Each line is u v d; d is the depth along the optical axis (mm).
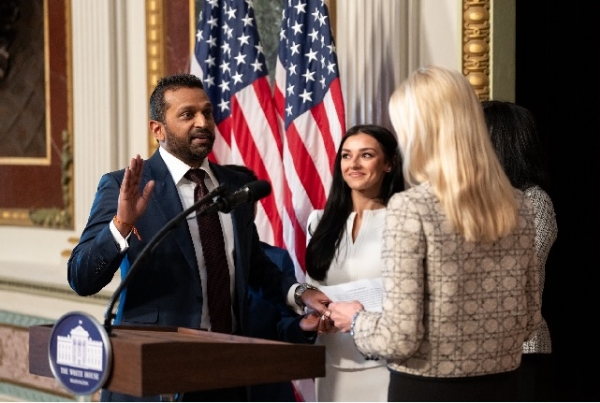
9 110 5996
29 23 5809
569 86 4914
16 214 5957
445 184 2283
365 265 3381
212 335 2469
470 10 4051
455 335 2295
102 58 5383
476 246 2303
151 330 2535
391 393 2387
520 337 2400
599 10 4852
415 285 2254
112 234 2684
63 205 5699
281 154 4270
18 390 5645
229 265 3033
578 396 5043
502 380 2357
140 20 5285
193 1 5066
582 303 5016
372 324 2361
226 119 4438
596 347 5039
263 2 4801
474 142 2314
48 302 5430
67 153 5613
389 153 3490
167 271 2902
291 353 2326
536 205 3176
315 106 4156
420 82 2363
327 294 3295
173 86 3010
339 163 3521
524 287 2404
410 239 2262
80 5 5484
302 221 4109
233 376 2227
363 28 4328
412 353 2283
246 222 3115
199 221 2992
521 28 4848
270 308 3318
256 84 4309
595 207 4941
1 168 6055
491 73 4062
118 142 5387
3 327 5711
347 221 3490
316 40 4180
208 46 4473
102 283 2764
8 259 6039
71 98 5570
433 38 4203
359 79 4340
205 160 3125
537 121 4895
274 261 3588
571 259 4996
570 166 4941
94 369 2166
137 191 2689
